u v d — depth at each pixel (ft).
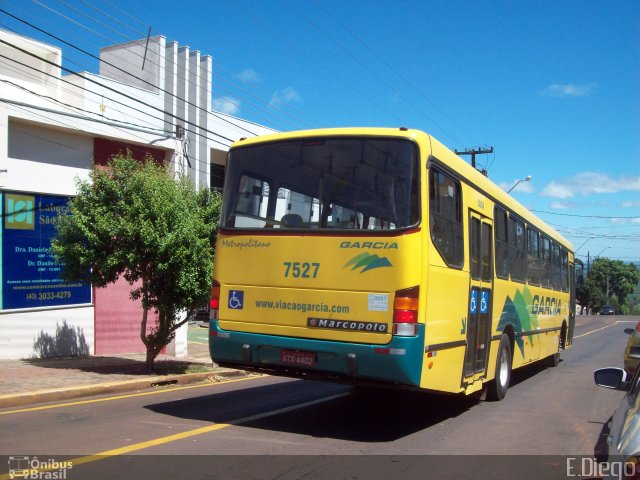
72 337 48.62
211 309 26.50
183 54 94.79
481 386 30.45
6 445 21.88
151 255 38.93
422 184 23.34
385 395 35.65
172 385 38.78
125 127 53.98
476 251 29.60
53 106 63.21
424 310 22.80
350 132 24.86
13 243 44.73
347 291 23.39
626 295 334.65
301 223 24.86
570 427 28.04
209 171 94.99
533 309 42.24
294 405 31.60
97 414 28.02
